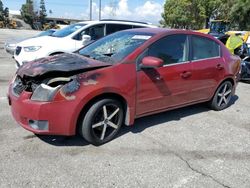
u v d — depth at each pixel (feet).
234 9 119.34
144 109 14.60
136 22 33.58
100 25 30.42
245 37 44.39
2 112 17.11
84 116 12.61
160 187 10.58
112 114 13.55
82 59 13.91
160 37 14.96
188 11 176.14
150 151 13.16
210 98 18.57
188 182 10.96
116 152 12.89
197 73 16.66
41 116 11.73
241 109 20.35
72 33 28.76
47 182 10.52
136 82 13.76
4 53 46.55
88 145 13.37
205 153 13.30
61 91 11.80
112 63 13.44
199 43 17.01
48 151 12.64
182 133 15.40
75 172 11.21
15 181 10.48
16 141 13.39
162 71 14.82
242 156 13.20
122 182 10.76
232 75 19.27
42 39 28.12
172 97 15.70
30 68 12.87
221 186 10.81
